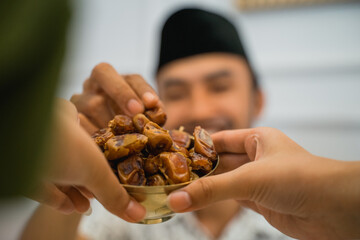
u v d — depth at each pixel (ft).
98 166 0.77
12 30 0.19
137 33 4.45
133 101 1.20
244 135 1.20
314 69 4.34
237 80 2.40
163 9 4.39
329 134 4.32
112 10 4.37
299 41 4.36
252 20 4.44
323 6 4.16
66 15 0.19
